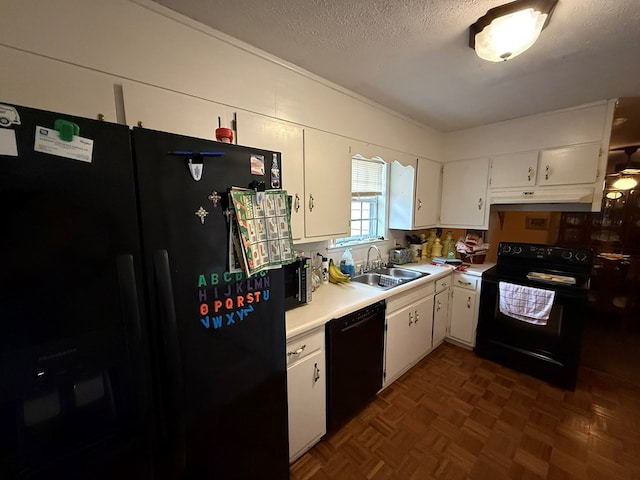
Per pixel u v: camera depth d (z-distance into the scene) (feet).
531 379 7.24
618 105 7.14
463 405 6.30
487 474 4.66
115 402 2.30
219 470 3.20
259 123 4.76
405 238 10.44
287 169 5.25
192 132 4.04
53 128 1.94
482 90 6.37
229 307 3.12
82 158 2.07
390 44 4.56
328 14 3.84
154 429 2.54
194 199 2.75
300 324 4.50
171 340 2.52
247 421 3.46
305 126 5.51
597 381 7.13
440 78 5.78
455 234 10.71
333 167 6.15
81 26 3.14
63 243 2.02
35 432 1.99
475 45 4.32
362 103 6.70
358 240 8.84
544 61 5.06
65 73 3.09
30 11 2.86
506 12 3.68
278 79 5.00
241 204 3.11
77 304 2.09
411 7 3.69
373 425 5.74
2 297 1.82
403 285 6.80
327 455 5.04
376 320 6.07
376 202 9.35
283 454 4.02
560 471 4.67
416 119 8.42
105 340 2.22
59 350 2.04
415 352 7.63
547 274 7.56
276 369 3.76
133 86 3.52
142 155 2.38
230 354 3.19
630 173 10.48
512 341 7.66
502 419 5.86
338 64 5.22
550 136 7.71
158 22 3.66
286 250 3.66
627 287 10.60
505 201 8.61
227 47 4.32
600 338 9.47
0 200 1.79
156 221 2.49
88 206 2.11
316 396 4.95
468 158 9.36
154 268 2.47
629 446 5.14
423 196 9.24
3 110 1.77
